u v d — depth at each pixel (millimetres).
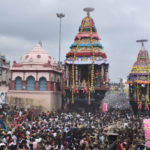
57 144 19547
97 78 65062
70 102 66625
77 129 26797
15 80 64938
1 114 28141
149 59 69875
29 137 20156
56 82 68500
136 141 19688
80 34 67812
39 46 68812
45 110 58531
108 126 33125
